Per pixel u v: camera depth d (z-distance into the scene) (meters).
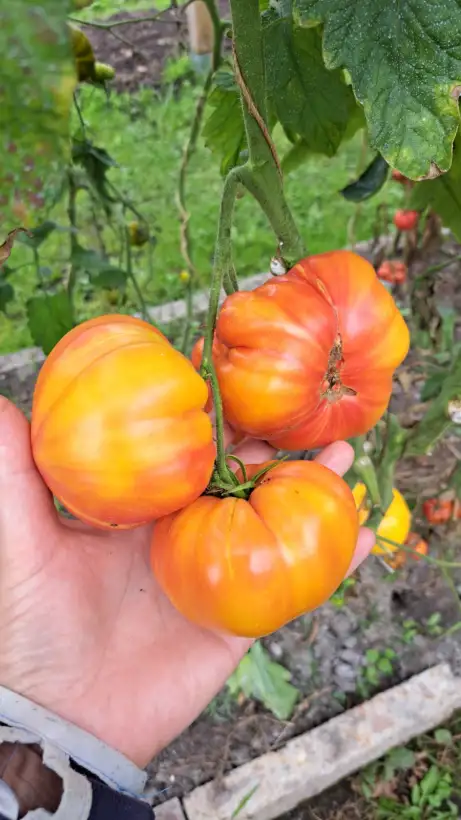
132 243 0.61
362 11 0.18
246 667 0.48
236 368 0.24
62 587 0.25
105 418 0.20
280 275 0.27
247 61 0.21
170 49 1.04
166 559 0.22
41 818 0.21
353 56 0.19
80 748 0.24
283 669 0.49
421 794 0.45
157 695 0.27
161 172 0.93
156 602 0.28
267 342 0.23
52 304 0.46
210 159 0.94
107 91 0.43
